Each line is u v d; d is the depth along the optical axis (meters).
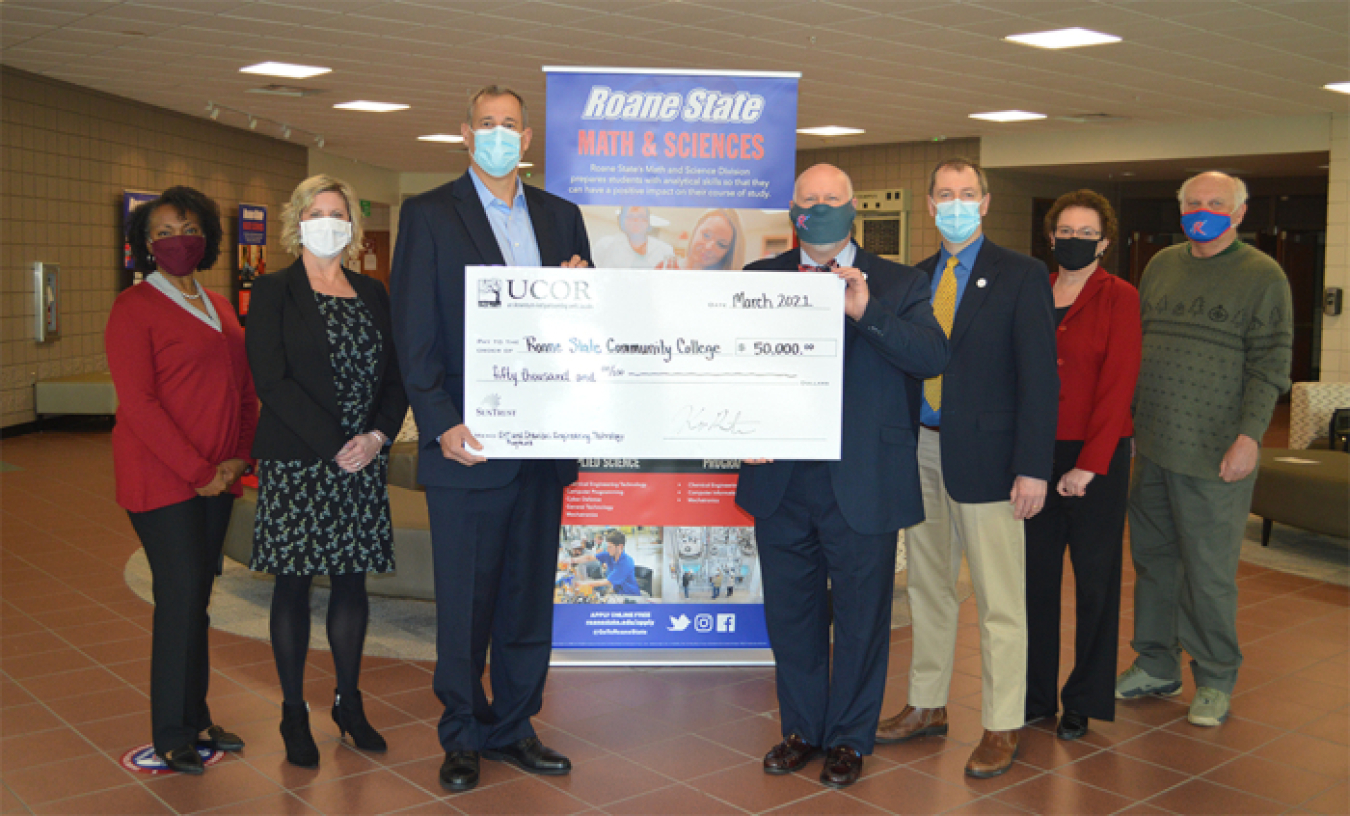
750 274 2.75
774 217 3.90
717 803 2.82
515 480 2.92
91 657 4.00
